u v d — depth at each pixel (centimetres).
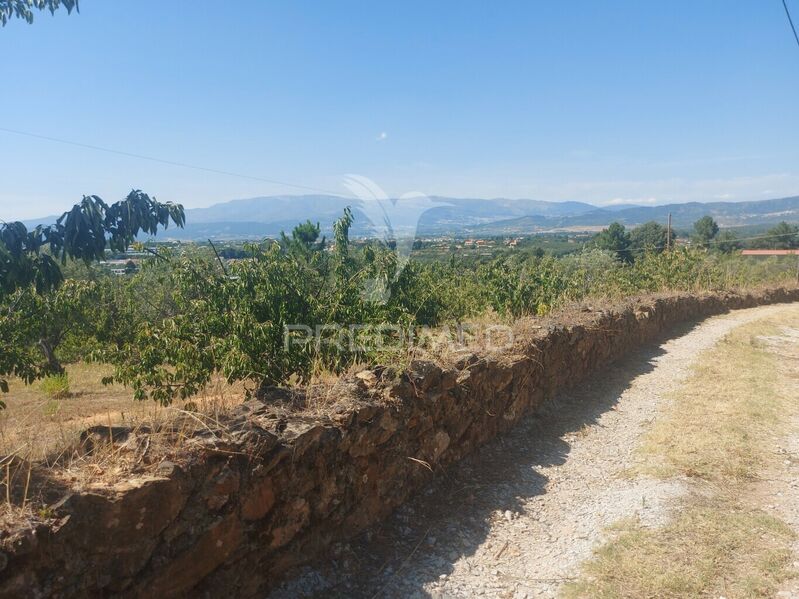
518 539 442
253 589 326
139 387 477
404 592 362
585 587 371
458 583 378
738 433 668
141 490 261
